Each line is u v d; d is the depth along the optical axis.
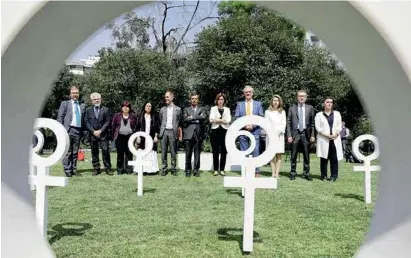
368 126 21.70
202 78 22.86
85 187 7.93
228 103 22.34
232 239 4.50
